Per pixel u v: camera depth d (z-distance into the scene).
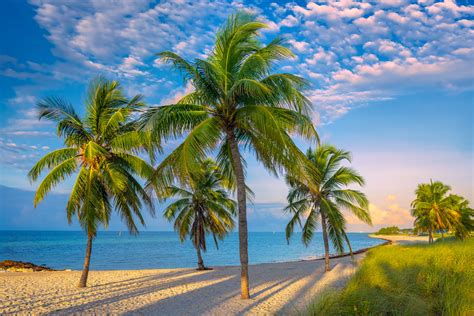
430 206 41.69
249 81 9.73
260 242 120.56
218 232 24.42
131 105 15.09
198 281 17.05
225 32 11.57
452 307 6.53
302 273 19.55
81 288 14.59
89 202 13.79
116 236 176.50
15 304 11.00
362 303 6.58
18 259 42.44
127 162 15.13
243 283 11.63
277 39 11.08
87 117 15.22
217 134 11.19
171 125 11.20
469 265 10.40
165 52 10.73
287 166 10.91
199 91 11.65
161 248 71.31
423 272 9.94
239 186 11.76
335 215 19.17
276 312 9.47
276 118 10.95
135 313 9.81
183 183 10.95
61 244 88.25
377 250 19.88
